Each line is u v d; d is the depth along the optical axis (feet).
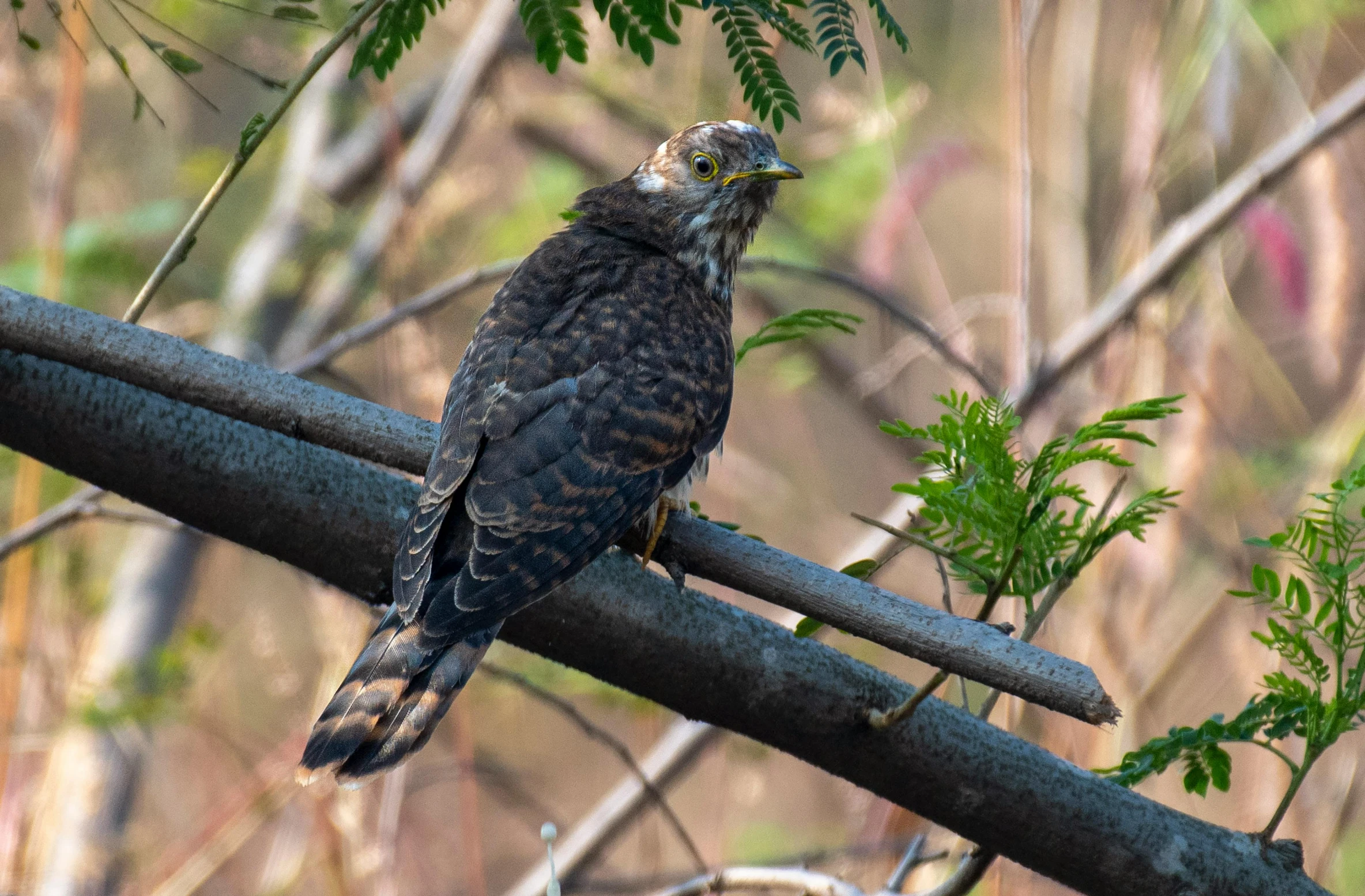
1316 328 37.96
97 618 40.75
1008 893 34.63
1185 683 40.50
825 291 51.26
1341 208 37.52
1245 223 37.78
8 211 49.49
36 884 36.29
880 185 46.03
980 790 20.92
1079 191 42.29
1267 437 45.01
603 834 38.19
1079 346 37.88
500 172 50.52
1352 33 44.06
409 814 45.65
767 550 19.34
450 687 19.10
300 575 36.83
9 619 35.78
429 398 35.96
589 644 21.33
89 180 44.52
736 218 27.20
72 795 38.60
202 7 48.75
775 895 43.45
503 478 20.67
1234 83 38.37
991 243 57.36
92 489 28.76
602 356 22.21
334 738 18.66
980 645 17.72
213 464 21.04
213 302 49.80
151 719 37.60
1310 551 19.95
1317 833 36.99
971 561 18.88
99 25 47.55
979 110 46.70
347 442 20.13
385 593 21.65
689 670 21.24
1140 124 39.01
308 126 52.90
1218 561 39.09
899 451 48.11
